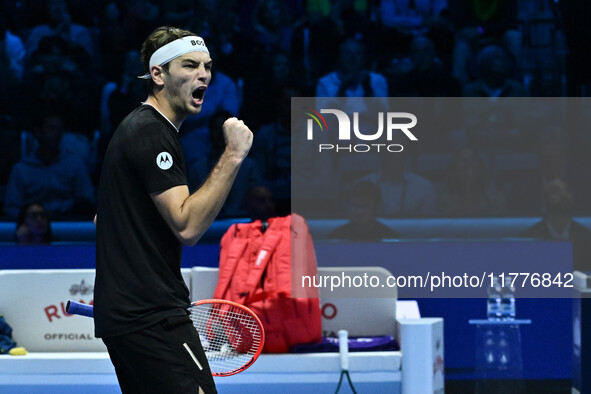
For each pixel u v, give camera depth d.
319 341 12.14
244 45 19.05
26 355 12.10
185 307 6.84
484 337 13.72
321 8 19.27
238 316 11.58
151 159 6.56
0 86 18.61
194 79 6.91
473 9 19.25
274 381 11.66
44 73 18.61
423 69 18.05
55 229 15.70
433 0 19.42
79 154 17.66
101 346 12.57
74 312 7.21
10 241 16.16
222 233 15.47
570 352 13.62
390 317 12.73
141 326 6.56
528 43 18.91
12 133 18.31
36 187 17.00
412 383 11.65
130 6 19.08
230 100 18.17
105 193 6.73
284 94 17.17
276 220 12.55
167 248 6.75
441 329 12.28
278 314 11.70
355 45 18.11
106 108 18.09
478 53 18.52
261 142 17.02
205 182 6.70
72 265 13.74
